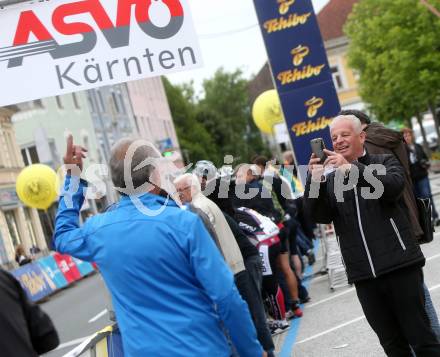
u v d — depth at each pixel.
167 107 76.12
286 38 12.65
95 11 6.32
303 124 12.68
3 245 35.81
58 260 25.95
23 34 6.30
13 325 3.52
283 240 9.85
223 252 7.12
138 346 3.68
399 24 36.00
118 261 3.75
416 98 37.72
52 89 6.32
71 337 13.45
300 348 8.02
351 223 5.12
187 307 3.68
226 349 3.72
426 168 15.01
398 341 5.24
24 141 42.28
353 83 71.06
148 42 6.34
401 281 5.05
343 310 9.50
